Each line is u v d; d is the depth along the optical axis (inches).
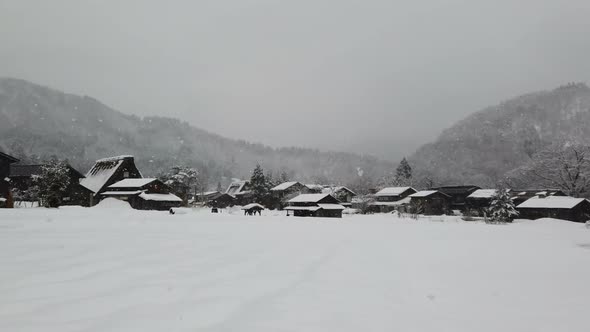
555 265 520.1
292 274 390.9
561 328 246.2
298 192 4109.3
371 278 389.7
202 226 1026.7
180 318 237.5
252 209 2497.5
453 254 619.8
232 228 1008.9
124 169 3085.6
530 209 2453.2
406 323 247.8
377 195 3708.2
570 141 3221.0
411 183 4918.8
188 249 533.6
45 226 754.2
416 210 3243.1
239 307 266.4
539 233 1211.9
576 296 335.3
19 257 409.1
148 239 626.5
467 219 2443.4
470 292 344.2
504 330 240.7
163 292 296.4
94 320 227.5
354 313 264.5
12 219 864.9
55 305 253.6
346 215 3070.9
